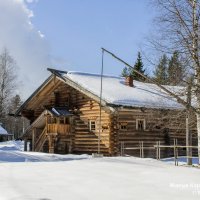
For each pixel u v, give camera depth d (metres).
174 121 20.52
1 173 11.95
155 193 9.10
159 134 30.72
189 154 19.75
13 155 22.52
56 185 9.87
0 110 59.25
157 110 27.44
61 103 34.41
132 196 8.72
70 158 22.98
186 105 17.92
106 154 29.12
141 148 26.72
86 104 31.66
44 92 35.59
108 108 27.86
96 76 34.34
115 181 10.70
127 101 28.22
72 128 32.34
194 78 17.47
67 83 31.91
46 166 14.12
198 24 17.59
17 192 8.77
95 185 9.99
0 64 58.81
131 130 29.52
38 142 34.16
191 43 17.50
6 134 59.78
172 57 18.16
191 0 17.81
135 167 14.05
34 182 10.27
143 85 33.78
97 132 30.36
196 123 19.31
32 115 38.22
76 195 8.68
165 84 18.48
